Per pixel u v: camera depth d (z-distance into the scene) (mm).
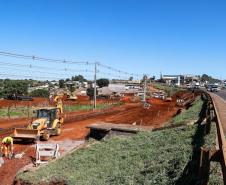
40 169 19062
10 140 24734
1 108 63500
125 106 80375
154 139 23109
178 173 12969
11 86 88188
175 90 172875
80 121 47969
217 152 9383
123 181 15117
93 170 18391
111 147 22938
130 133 29547
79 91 130750
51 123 33531
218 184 9578
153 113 62281
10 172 20750
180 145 18469
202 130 20859
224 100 56281
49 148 22859
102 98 107250
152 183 13492
